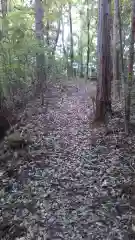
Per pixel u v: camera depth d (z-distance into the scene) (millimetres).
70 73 14852
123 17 8352
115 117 6359
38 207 3482
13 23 6609
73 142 5555
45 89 9734
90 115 7152
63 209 3422
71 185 3992
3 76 6555
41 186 3996
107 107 6414
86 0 13695
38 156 4914
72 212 3354
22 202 3623
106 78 6266
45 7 9273
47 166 4598
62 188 3922
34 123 6676
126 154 4816
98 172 4332
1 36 6438
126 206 3391
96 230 3016
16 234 3010
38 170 4461
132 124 5777
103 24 6031
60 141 5617
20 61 7148
